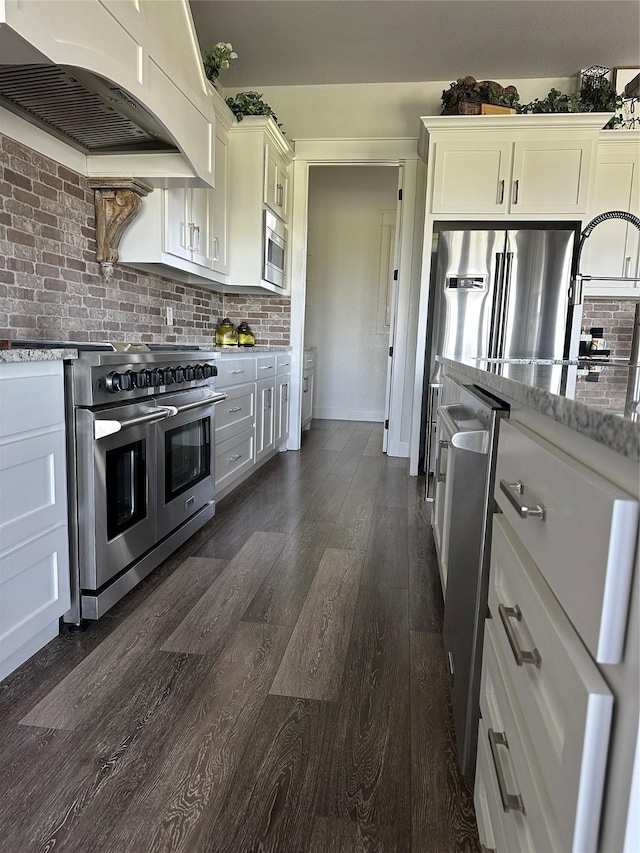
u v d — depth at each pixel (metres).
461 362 1.73
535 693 0.66
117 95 1.95
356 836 1.10
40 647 1.72
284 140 4.21
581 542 0.54
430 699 1.53
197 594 2.12
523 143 3.68
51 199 2.32
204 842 1.08
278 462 4.39
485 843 0.94
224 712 1.45
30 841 1.07
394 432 4.71
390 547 2.64
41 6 1.48
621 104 3.86
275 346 4.80
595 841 0.50
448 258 3.71
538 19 3.48
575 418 0.58
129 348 2.29
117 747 1.32
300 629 1.88
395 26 3.60
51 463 1.66
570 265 3.62
